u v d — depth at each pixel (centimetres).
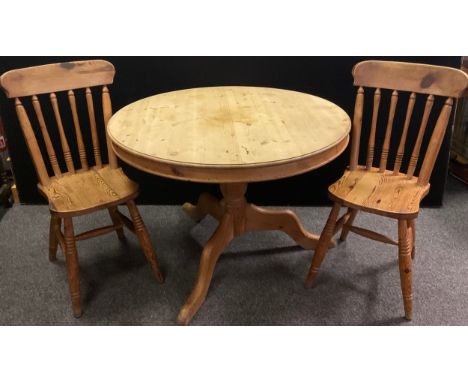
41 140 255
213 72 240
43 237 244
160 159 149
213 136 164
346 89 241
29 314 193
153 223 257
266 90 217
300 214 265
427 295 199
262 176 147
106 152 260
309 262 223
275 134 165
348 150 255
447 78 178
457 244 233
